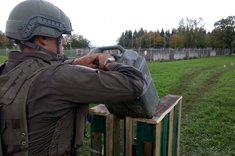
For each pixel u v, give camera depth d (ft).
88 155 10.62
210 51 210.79
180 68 78.43
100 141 8.21
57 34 4.42
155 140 7.32
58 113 4.03
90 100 4.05
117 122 8.04
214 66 88.33
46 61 4.33
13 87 4.06
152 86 6.10
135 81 4.18
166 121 8.23
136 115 6.44
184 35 217.15
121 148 8.30
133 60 5.19
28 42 4.31
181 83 45.93
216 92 36.73
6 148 4.03
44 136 4.06
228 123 21.83
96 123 8.17
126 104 5.93
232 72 67.00
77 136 4.38
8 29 4.37
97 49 5.65
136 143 7.63
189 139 18.12
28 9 4.30
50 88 3.96
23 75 4.12
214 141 17.76
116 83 4.07
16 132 3.98
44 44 4.38
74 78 3.95
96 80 3.98
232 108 27.04
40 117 3.99
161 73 62.23
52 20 4.35
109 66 4.38
